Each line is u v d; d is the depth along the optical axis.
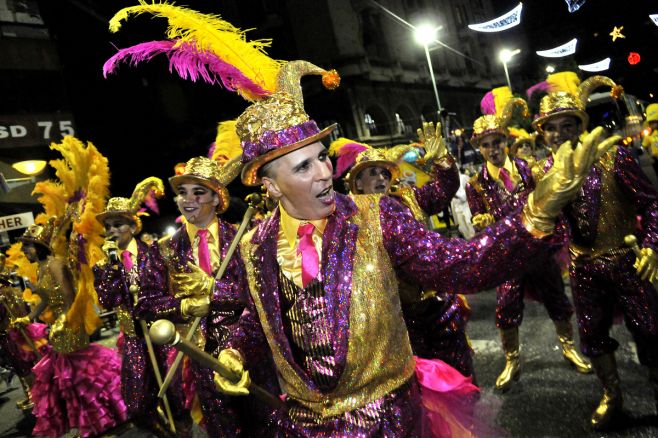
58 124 12.43
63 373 4.40
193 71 1.77
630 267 2.82
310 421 1.59
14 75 11.84
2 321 6.23
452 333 2.80
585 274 2.97
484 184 4.02
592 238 2.89
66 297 4.43
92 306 4.55
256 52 1.82
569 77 3.37
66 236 4.69
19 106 11.89
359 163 3.12
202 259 3.16
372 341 1.50
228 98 28.98
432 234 1.49
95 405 4.41
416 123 36.72
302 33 30.95
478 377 4.18
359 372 1.51
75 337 4.46
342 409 1.53
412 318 2.79
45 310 4.90
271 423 1.77
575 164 1.19
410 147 3.33
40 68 12.27
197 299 1.96
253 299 1.69
